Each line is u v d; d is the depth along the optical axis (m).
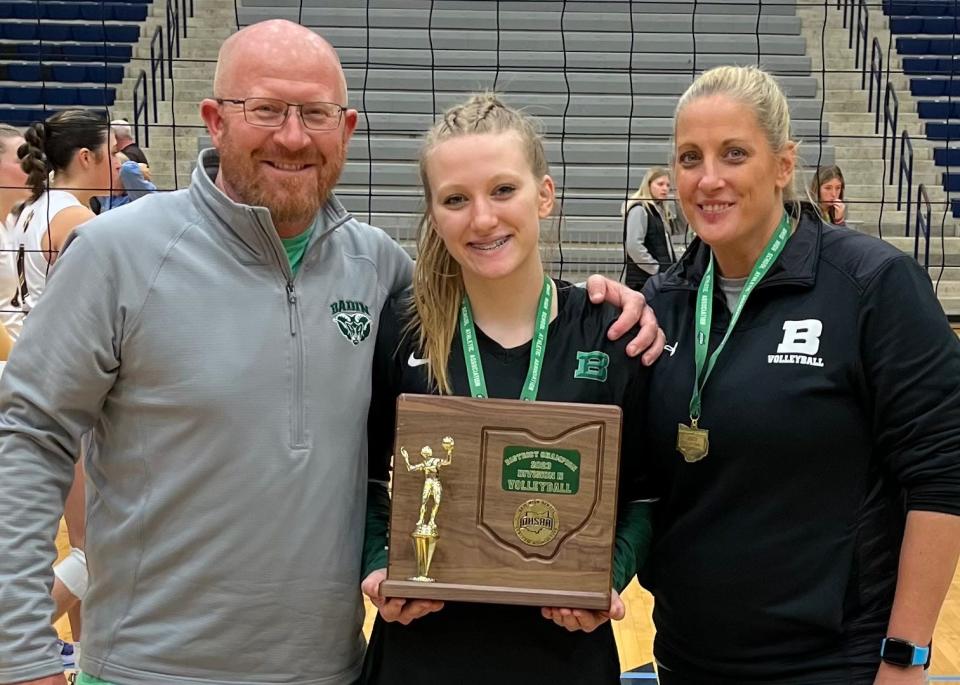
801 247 1.77
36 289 3.27
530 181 1.69
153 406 1.66
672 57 11.45
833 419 1.70
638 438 1.84
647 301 1.95
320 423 1.70
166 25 11.67
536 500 1.68
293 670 1.69
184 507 1.66
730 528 1.76
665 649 1.90
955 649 3.68
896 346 1.66
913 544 1.67
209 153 1.81
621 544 1.82
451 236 1.68
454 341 1.78
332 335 1.74
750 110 1.72
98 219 1.70
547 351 1.76
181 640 1.66
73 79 11.25
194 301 1.66
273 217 1.69
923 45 11.80
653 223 5.37
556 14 12.00
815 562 1.72
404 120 10.51
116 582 1.70
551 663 1.70
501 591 1.64
